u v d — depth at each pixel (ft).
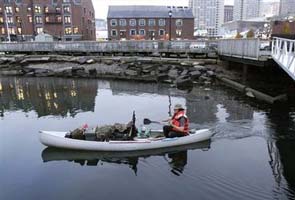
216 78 84.64
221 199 25.32
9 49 135.85
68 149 35.76
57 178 30.04
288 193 26.09
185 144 36.29
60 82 92.99
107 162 33.06
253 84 71.36
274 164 31.73
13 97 72.69
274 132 41.29
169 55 114.32
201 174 29.78
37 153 36.32
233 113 51.44
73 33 237.45
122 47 120.37
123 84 86.74
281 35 80.48
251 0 528.22
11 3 229.04
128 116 53.01
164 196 26.13
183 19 238.68
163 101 63.77
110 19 236.02
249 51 64.28
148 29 238.27
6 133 44.47
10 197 26.94
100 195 26.73
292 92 64.03
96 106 61.36
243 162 32.24
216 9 522.47
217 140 38.58
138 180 29.07
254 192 26.32
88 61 111.96
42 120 51.57
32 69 113.60
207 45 106.83
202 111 53.47
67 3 232.94
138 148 34.81
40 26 233.76
